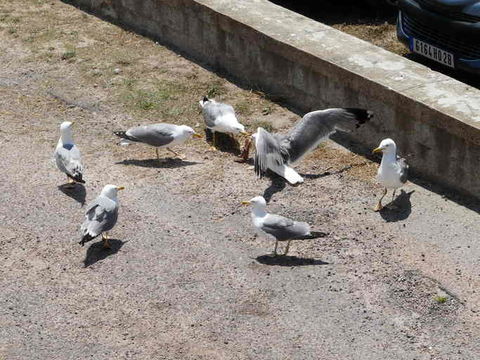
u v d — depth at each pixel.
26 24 10.25
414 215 7.44
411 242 7.17
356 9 10.45
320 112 7.81
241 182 7.80
